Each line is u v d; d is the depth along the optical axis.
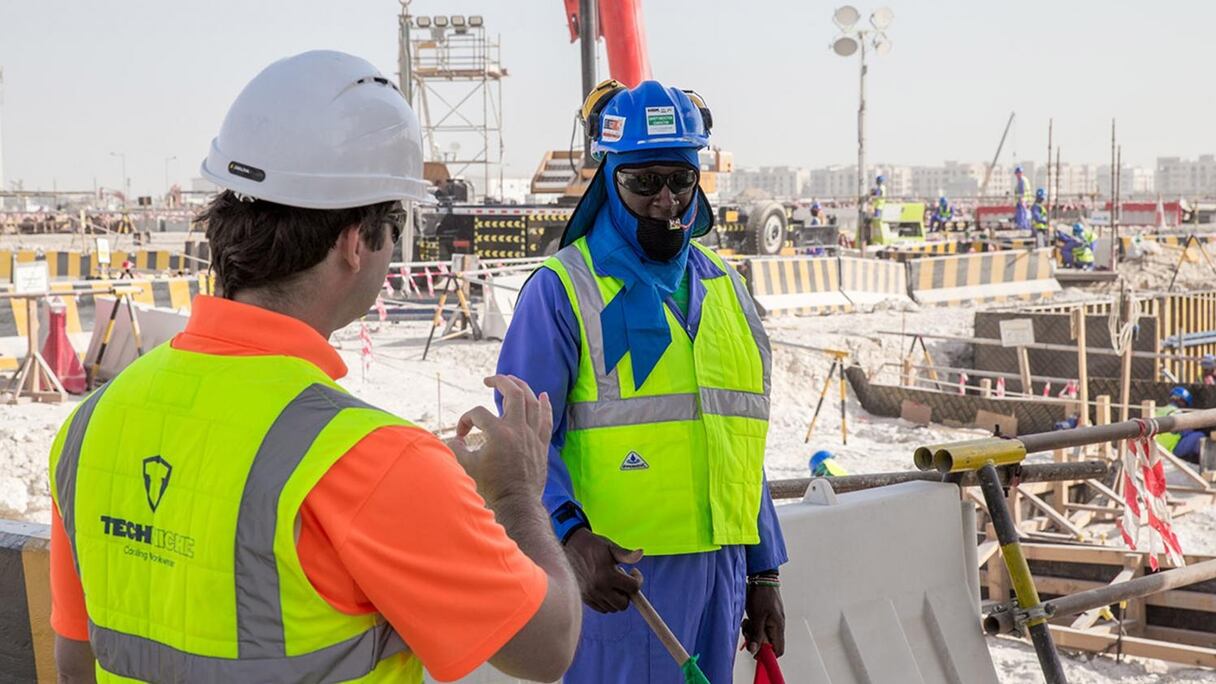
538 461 1.71
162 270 28.69
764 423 2.85
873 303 23.59
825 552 3.69
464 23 36.72
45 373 13.84
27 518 10.01
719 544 2.71
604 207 2.87
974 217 54.34
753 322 2.89
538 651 1.53
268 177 1.54
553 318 2.69
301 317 1.59
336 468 1.43
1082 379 13.19
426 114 37.91
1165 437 12.97
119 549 1.55
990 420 14.27
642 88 2.76
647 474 2.69
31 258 27.14
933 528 4.00
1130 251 34.38
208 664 1.46
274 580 1.43
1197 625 7.56
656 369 2.71
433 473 1.45
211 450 1.48
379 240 1.62
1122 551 7.88
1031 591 3.94
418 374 15.78
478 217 26.23
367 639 1.47
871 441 14.01
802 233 32.97
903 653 3.79
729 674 2.78
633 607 2.68
